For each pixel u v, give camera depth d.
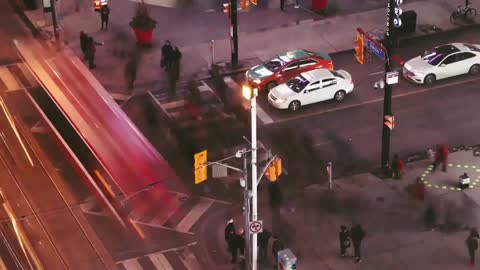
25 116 70.06
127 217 58.41
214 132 66.69
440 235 55.41
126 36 80.38
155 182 61.62
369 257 53.88
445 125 66.56
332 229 56.31
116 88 72.94
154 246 55.84
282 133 66.38
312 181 61.00
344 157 63.41
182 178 61.97
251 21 82.06
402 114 68.12
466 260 53.31
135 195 60.44
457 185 59.91
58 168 63.62
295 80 69.62
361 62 61.25
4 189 61.69
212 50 75.38
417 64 71.81
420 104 69.31
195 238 56.50
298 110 69.06
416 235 55.47
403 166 61.88
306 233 56.09
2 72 76.31
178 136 66.38
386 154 60.78
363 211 57.81
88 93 72.44
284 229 56.44
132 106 70.50
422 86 71.56
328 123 67.44
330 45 77.69
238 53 76.88
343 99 70.12
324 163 62.81
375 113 68.38
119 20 83.12
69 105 71.12
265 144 64.94
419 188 58.38
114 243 56.19
